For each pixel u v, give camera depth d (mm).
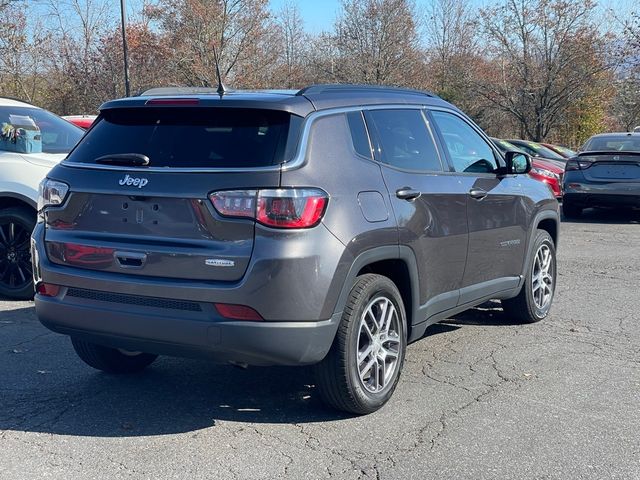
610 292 8172
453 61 38438
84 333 4363
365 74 33094
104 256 4277
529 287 6613
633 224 14039
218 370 5520
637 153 13625
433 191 5070
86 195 4379
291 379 5316
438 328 6672
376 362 4578
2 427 4402
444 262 5211
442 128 5566
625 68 32625
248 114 4293
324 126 4395
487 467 3914
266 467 3908
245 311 3939
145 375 5383
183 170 4141
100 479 3760
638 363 5672
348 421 4523
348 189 4320
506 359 5754
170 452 4086
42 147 7879
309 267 3994
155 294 4086
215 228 4004
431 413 4648
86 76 33469
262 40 33906
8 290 7422
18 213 7297
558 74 32031
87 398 4898
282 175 4008
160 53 31938
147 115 4551
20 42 29281
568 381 5250
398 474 3832
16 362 5598
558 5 31719
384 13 33312
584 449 4141
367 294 4406
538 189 6707
